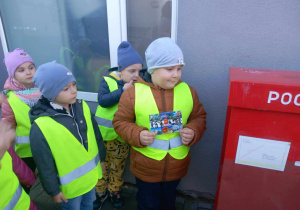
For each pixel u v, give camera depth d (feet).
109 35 6.96
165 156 5.22
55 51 7.97
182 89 5.27
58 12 7.44
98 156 5.69
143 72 6.16
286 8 5.20
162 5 6.20
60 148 4.76
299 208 4.42
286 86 3.66
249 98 3.87
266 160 4.24
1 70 8.55
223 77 6.09
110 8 6.64
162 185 5.82
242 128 4.15
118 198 7.27
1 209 3.72
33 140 4.60
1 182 3.75
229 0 5.45
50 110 4.72
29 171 4.85
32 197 7.71
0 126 3.66
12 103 6.23
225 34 5.73
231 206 4.80
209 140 6.80
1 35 8.14
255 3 5.33
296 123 3.88
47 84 4.55
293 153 4.06
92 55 7.56
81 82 8.04
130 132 5.06
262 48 5.61
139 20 6.59
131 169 5.84
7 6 7.88
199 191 7.54
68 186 5.00
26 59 6.34
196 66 6.18
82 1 7.04
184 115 5.21
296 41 5.38
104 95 6.06
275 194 4.44
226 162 4.45
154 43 4.82
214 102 6.38
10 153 4.53
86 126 5.28
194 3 5.68
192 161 7.18
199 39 5.93
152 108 5.02
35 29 7.91
